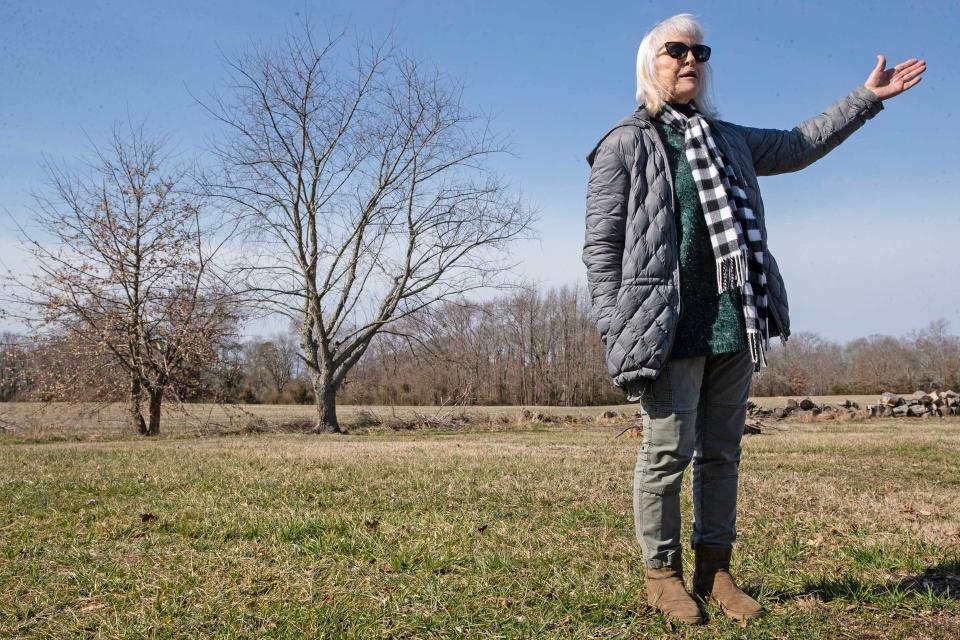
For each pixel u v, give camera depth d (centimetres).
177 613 260
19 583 295
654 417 243
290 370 3588
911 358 5369
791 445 1016
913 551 330
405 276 2092
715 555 254
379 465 726
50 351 1877
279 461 778
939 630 230
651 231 241
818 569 306
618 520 416
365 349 2072
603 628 239
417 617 251
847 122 273
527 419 2231
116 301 1872
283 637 234
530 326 4669
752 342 233
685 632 233
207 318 1908
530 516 440
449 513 443
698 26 257
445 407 2484
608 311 243
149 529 402
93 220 1812
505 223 2039
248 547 357
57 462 783
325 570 314
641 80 260
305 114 1938
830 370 5566
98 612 262
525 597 273
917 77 271
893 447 965
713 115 267
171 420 2250
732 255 234
